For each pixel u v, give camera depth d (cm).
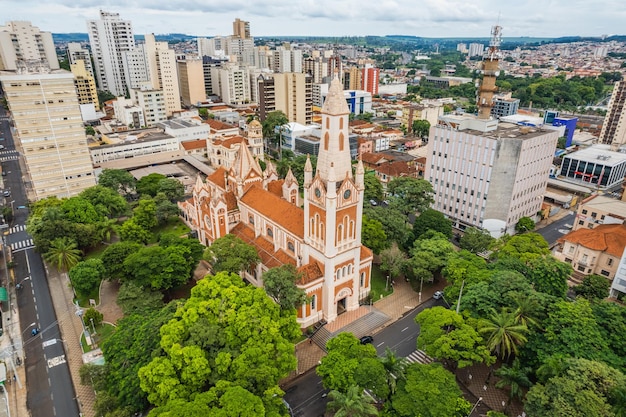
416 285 9344
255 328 5956
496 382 6681
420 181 12188
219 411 4616
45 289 9206
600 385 5053
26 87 11619
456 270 8006
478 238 9962
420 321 6800
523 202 12075
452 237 11344
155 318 6475
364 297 8781
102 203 11681
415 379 5556
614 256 9331
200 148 18500
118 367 5919
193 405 4697
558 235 12338
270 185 10650
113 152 16562
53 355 7350
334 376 5634
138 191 13500
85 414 6188
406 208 11844
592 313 6444
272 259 8725
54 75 11994
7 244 11106
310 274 7712
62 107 12338
